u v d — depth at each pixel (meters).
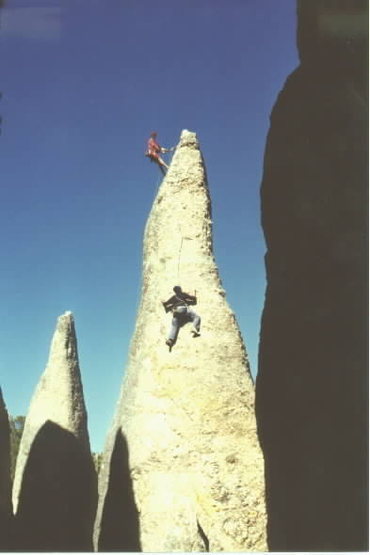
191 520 21.94
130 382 25.94
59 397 33.69
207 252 27.16
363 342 10.92
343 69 13.23
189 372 24.55
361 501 10.26
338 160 12.43
